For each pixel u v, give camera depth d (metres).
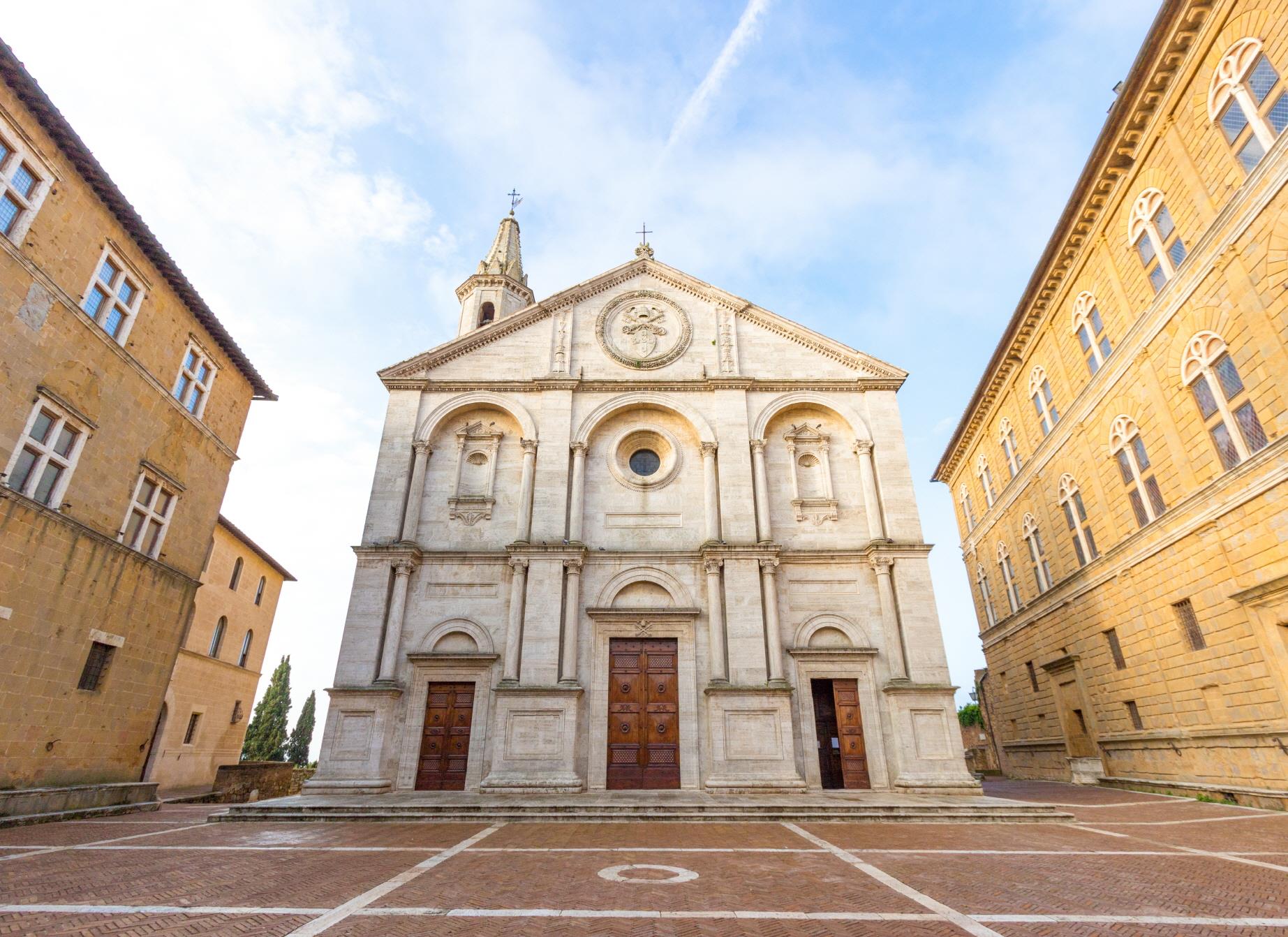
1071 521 26.69
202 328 22.86
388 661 20.75
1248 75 16.23
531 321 27.06
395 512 23.05
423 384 25.27
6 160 15.36
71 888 8.81
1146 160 20.03
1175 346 19.44
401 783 19.80
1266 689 16.92
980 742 50.38
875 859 11.09
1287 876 9.39
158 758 30.66
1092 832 14.02
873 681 21.11
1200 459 18.86
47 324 16.41
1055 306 26.03
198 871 10.05
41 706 16.33
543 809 16.28
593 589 22.30
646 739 20.69
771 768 19.62
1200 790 19.22
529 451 24.19
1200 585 19.27
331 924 7.26
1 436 15.16
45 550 16.39
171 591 21.42
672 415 25.53
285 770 29.16
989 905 8.12
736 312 27.30
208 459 23.45
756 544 22.31
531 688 20.28
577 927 7.29
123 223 18.83
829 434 25.17
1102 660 24.81
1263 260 16.06
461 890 8.88
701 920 7.53
